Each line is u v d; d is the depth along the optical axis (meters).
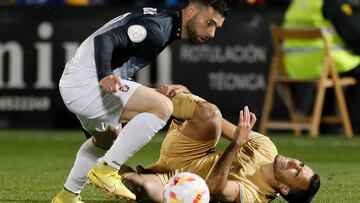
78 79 15.97
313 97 34.72
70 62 16.22
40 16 35.72
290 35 32.72
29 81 35.97
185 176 15.04
